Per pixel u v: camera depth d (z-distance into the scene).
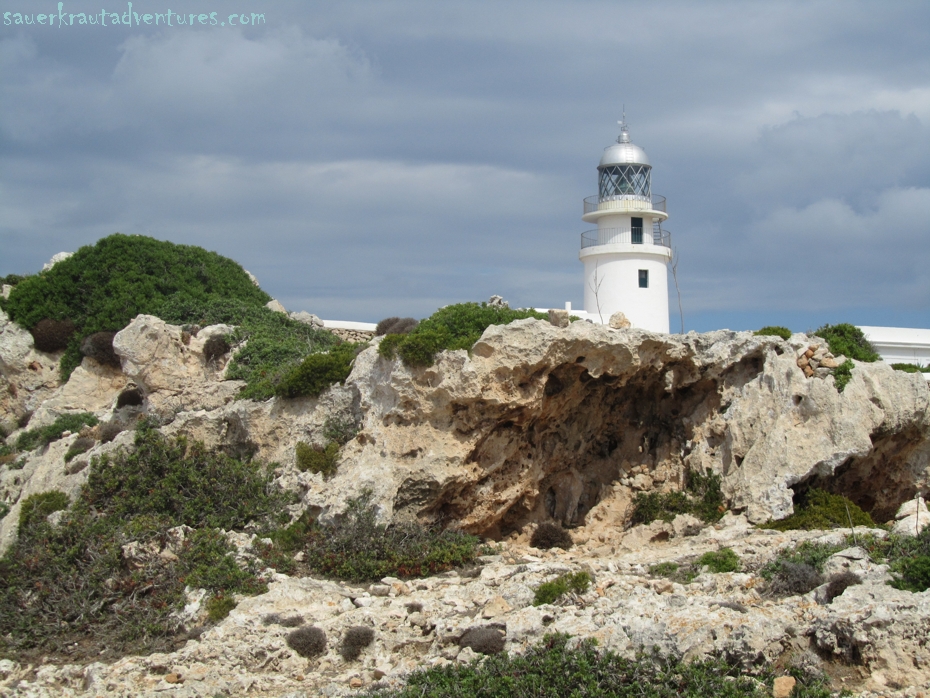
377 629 20.64
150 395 33.53
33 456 35.91
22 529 28.42
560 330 25.22
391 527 25.28
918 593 18.41
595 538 27.28
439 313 29.66
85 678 20.50
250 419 28.62
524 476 27.09
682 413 28.89
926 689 16.41
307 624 21.19
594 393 27.69
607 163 48.84
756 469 26.61
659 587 21.39
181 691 19.20
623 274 47.75
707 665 17.27
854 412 26.56
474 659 18.75
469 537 25.64
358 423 27.09
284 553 24.88
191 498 27.02
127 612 22.94
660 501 27.62
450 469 25.44
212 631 21.11
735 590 21.19
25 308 42.78
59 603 23.58
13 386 42.06
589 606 20.36
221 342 35.12
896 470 28.19
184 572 23.86
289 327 38.88
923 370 33.69
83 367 39.84
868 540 22.69
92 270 42.66
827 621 17.77
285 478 27.22
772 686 16.84
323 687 19.12
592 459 29.09
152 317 34.19
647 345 26.77
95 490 27.84
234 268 45.44
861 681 16.98
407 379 25.70
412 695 17.55
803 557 21.88
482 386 25.11
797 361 27.72
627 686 17.11
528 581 21.80
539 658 18.09
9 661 21.98
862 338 30.55
